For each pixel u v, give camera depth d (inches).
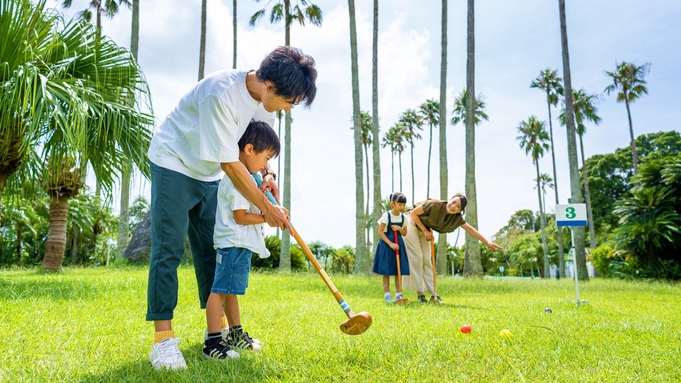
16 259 958.4
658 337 108.7
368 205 1376.7
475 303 212.1
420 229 222.5
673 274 534.6
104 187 229.1
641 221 558.3
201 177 94.0
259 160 98.5
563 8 599.8
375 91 609.9
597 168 1614.2
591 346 97.7
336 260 1672.0
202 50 617.0
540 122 1462.8
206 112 85.7
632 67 1114.7
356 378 73.7
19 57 199.2
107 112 207.8
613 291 307.9
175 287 87.0
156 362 79.4
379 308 171.2
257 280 300.8
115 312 138.6
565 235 1828.2
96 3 679.7
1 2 191.3
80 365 78.2
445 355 88.4
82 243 1151.6
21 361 78.8
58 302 156.9
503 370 78.7
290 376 73.8
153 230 89.3
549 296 261.9
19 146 210.8
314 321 131.7
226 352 87.4
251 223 93.8
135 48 565.6
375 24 619.5
